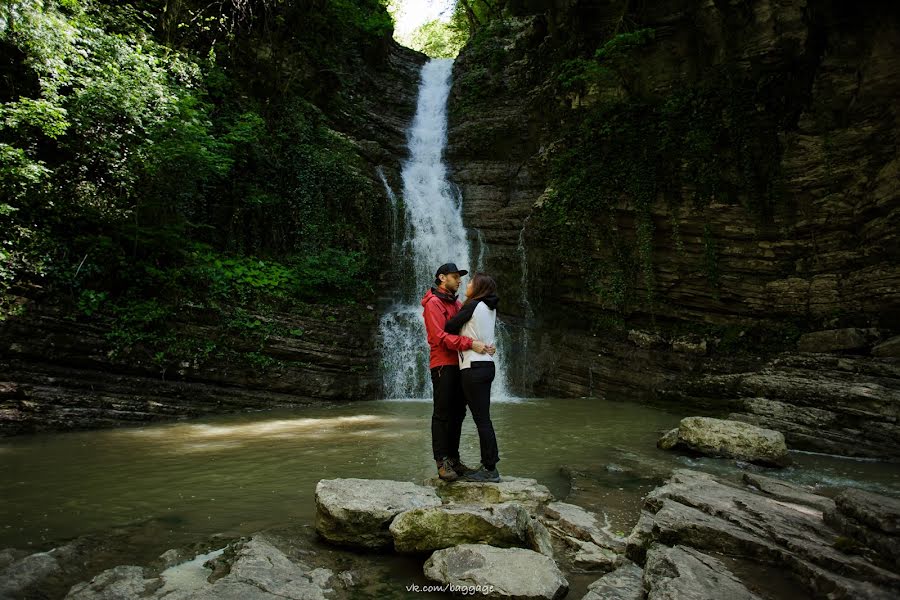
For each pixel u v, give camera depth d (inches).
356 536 154.2
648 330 533.0
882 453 295.6
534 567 132.6
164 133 419.8
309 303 537.6
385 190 720.3
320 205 625.6
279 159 613.3
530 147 751.7
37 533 164.1
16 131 370.3
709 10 538.3
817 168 451.5
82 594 119.8
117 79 392.5
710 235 497.7
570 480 231.6
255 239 564.4
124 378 386.0
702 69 551.8
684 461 267.7
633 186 543.8
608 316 568.4
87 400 358.0
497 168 773.3
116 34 429.4
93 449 287.1
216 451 283.7
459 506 157.3
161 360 404.8
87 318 376.8
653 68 588.4
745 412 375.9
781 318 459.2
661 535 149.1
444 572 134.7
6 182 346.0
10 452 279.0
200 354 424.5
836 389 340.5
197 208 508.1
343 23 808.9
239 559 136.9
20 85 389.7
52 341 358.0
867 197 419.2
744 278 482.6
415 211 719.1
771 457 267.6
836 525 149.7
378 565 145.2
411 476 233.9
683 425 292.7
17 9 344.2
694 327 509.7
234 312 455.5
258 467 249.6
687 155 515.2
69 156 408.8
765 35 496.1
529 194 715.4
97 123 398.3
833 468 273.1
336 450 286.7
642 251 534.6
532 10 798.5
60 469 244.7
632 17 614.2
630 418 398.9
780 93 486.3
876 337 385.1
